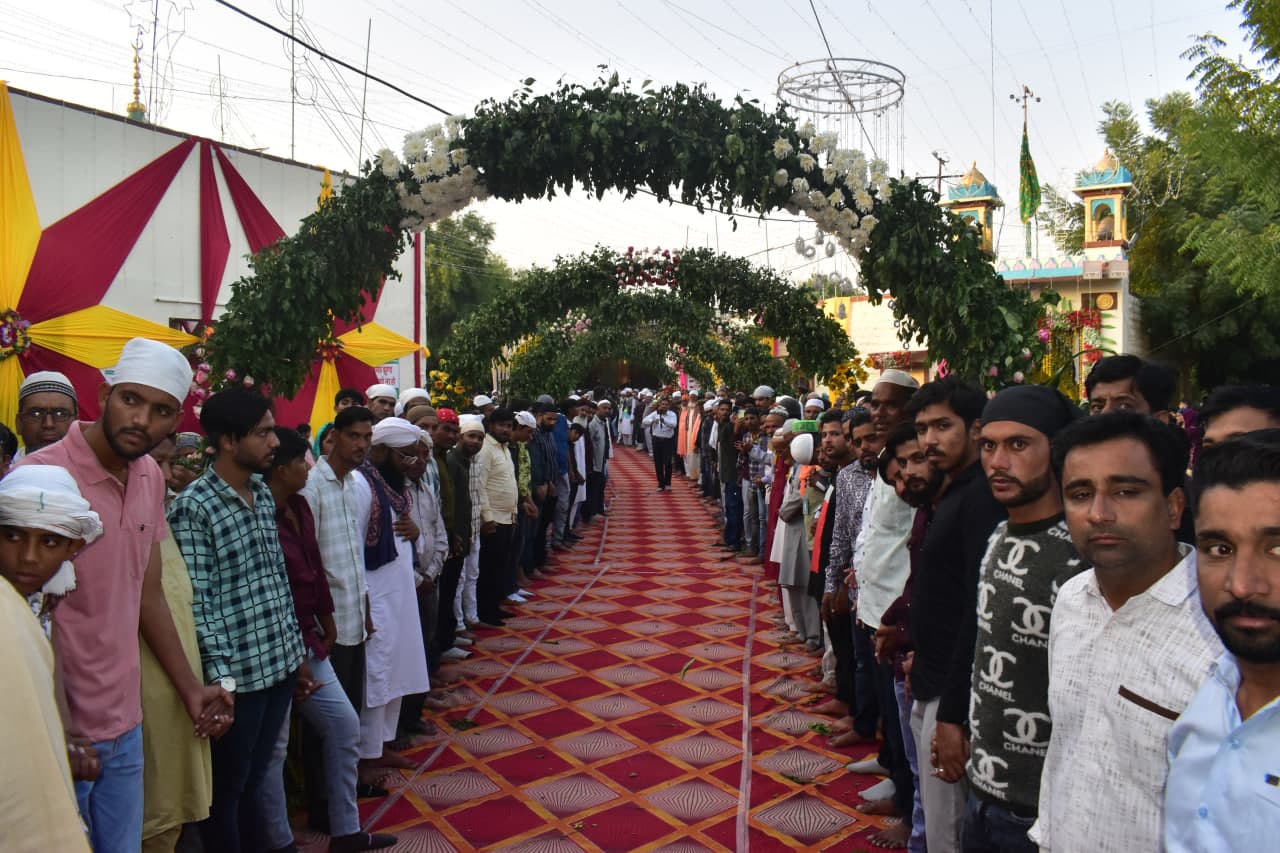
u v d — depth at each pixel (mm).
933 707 2875
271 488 3646
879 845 3771
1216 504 1360
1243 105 5770
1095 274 16422
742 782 4434
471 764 4672
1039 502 2305
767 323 12703
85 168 7418
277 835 3576
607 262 12500
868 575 4105
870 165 5629
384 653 4355
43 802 1640
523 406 9266
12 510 2043
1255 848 1302
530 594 8781
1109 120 21797
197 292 8250
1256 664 1354
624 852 3736
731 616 7871
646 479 20094
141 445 2662
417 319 10797
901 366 17719
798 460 6395
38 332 6949
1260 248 6891
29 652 1723
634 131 5477
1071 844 1787
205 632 3158
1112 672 1755
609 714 5418
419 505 5430
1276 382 17906
